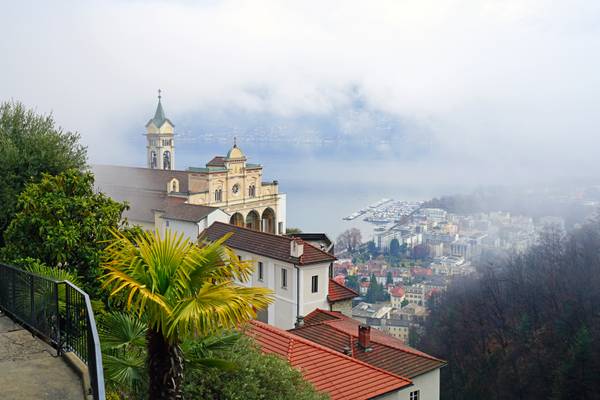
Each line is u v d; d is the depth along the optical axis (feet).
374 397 67.00
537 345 242.99
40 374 33.96
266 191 341.41
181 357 34.63
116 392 37.63
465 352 267.39
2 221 76.43
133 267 33.68
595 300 247.29
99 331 36.99
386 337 115.03
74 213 65.82
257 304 34.22
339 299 142.72
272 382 47.91
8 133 81.46
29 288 42.04
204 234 166.09
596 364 201.77
